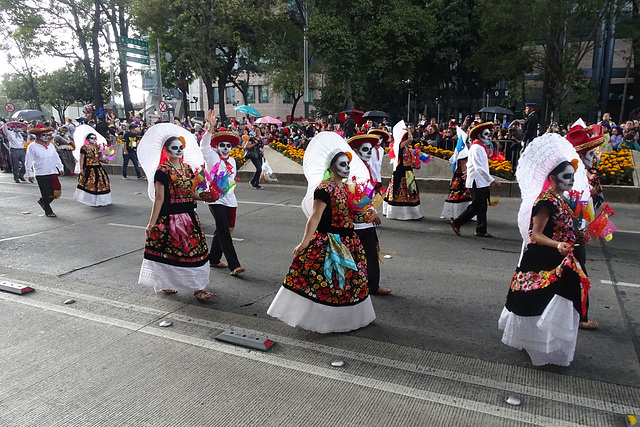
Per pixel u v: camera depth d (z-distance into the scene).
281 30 30.03
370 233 5.27
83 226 9.16
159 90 22.84
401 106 40.19
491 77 29.42
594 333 4.43
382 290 5.44
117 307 5.16
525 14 23.98
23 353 4.11
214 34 25.42
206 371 3.81
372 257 5.31
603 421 3.13
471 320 4.76
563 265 3.48
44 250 7.49
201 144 5.93
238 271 6.23
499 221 9.05
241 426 3.12
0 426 3.12
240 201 11.65
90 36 31.52
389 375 3.73
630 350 4.09
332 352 4.12
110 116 24.02
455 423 3.12
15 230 8.84
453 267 6.42
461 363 3.90
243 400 3.41
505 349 4.15
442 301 5.26
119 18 30.92
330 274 4.16
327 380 3.67
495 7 24.66
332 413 3.24
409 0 30.67
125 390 3.54
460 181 8.77
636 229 8.28
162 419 3.19
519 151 13.16
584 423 3.12
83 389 3.55
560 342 3.59
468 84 35.72
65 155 17.14
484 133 7.79
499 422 3.13
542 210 3.57
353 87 32.03
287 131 20.11
